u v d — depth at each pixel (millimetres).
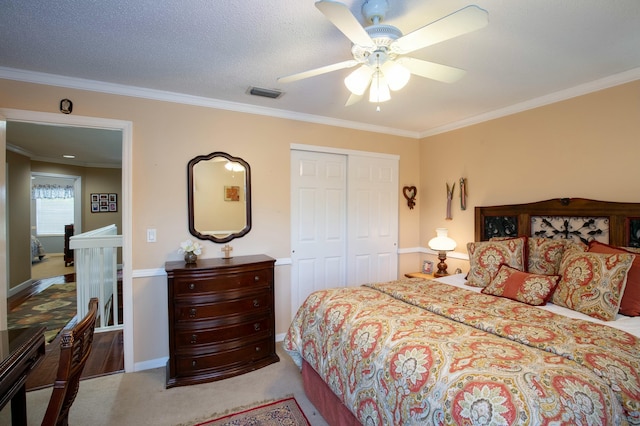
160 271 2879
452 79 1811
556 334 1601
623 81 2463
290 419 2115
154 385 2541
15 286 5172
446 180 3953
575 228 2711
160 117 2865
